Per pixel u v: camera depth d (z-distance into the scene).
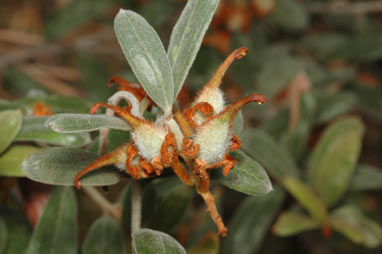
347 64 0.50
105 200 0.29
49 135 0.26
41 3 0.64
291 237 0.51
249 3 0.42
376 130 0.61
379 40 0.46
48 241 0.28
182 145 0.22
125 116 0.22
